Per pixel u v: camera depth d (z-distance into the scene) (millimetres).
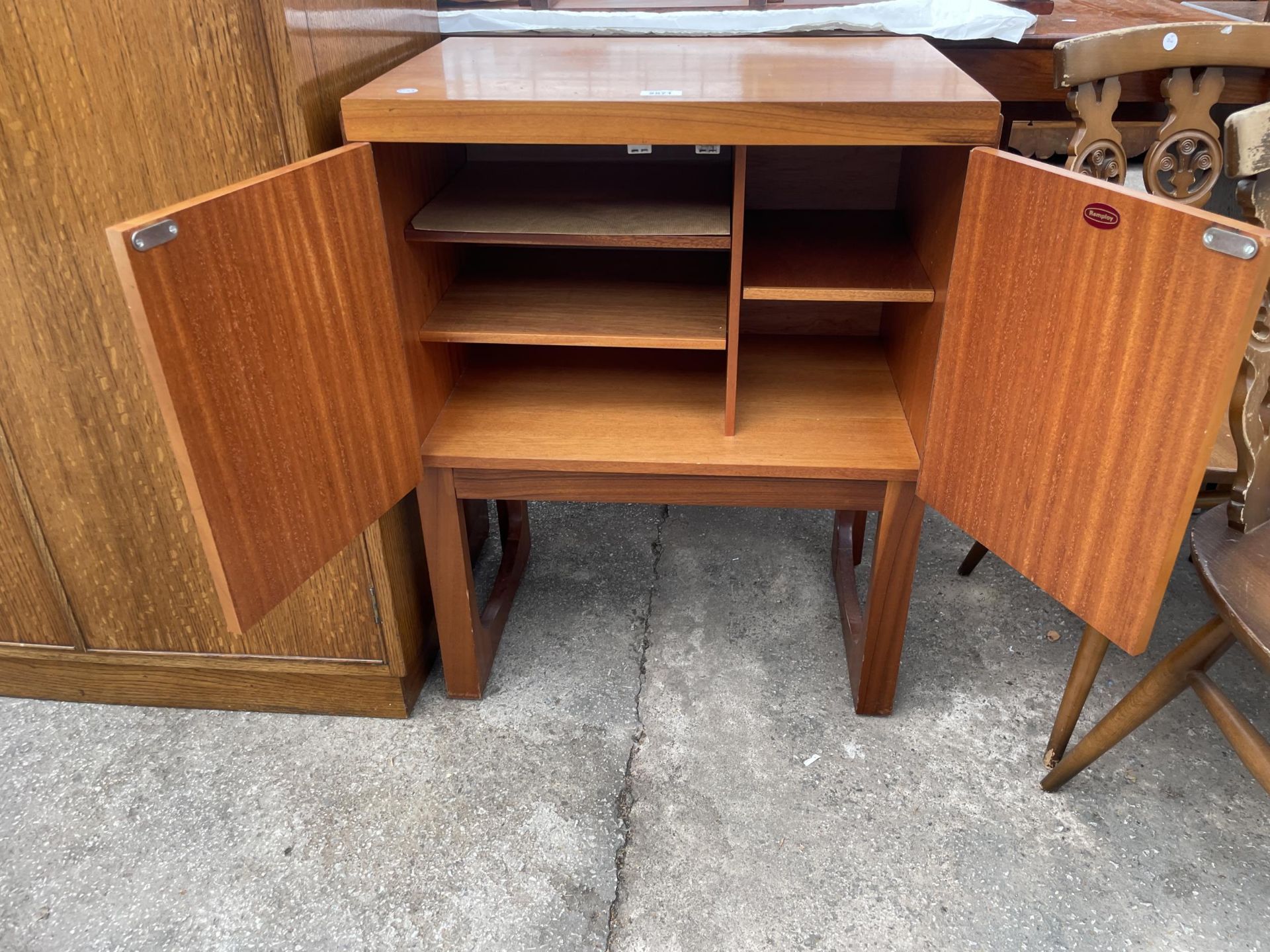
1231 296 928
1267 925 1439
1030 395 1235
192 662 1795
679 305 1658
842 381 1796
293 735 1804
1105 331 1090
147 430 1543
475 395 1756
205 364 1053
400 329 1455
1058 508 1237
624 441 1604
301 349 1219
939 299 1432
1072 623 2059
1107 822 1606
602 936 1436
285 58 1258
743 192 1396
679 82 1426
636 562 2279
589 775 1707
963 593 2152
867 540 2383
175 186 1353
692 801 1652
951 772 1705
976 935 1430
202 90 1280
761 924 1448
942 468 1457
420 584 1850
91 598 1744
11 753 1766
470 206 1610
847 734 1786
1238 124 1132
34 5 1213
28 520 1651
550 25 1964
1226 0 3029
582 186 1714
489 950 1417
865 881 1512
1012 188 1183
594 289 1725
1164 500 1066
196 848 1578
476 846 1578
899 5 1942
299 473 1257
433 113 1306
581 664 1965
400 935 1439
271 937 1438
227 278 1067
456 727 1814
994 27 1938
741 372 1834
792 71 1508
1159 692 1446
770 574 2232
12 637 1814
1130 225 1020
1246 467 1289
